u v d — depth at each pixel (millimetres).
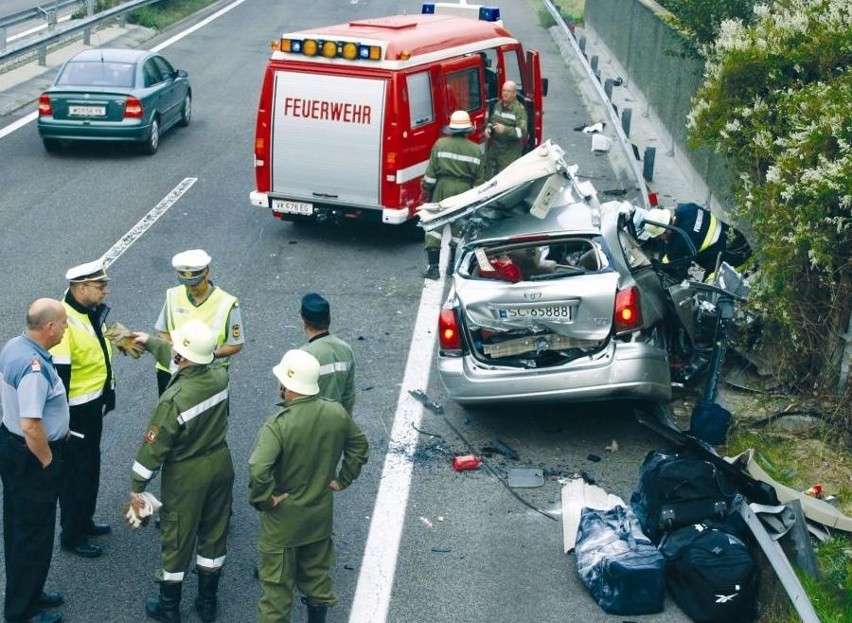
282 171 13766
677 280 9773
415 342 11078
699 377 9781
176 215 14992
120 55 18406
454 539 7633
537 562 7359
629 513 7387
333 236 14523
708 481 7242
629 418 9469
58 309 6488
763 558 6926
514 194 9305
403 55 13250
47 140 17703
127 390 9797
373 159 13398
